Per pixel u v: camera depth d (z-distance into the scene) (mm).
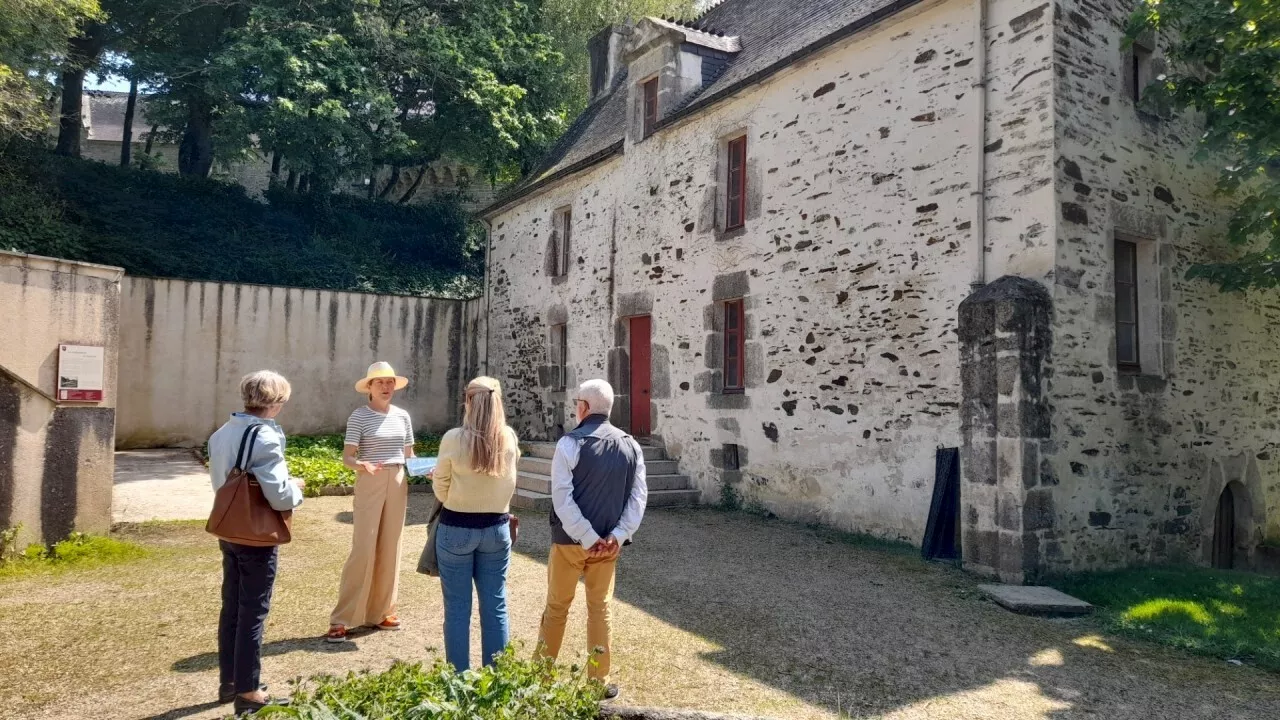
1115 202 6746
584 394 3723
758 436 8898
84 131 26516
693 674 4008
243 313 13805
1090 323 6469
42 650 4117
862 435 7652
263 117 15734
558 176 12656
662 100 10438
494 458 3496
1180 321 7312
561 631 3639
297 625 4609
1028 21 6504
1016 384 6023
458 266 20750
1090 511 6375
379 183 23750
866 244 7730
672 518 8578
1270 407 8148
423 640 4387
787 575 6145
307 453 11609
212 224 17344
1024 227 6441
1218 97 6156
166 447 13117
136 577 5586
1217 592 5820
